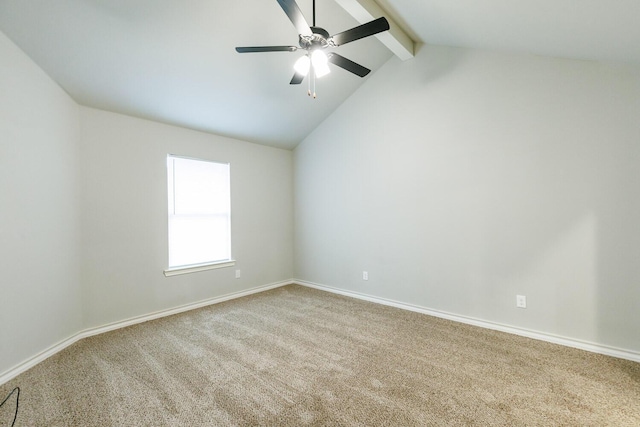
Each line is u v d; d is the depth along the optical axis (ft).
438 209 10.69
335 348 8.34
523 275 8.99
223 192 13.33
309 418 5.50
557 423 5.32
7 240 6.92
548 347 8.23
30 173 7.53
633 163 7.40
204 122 11.87
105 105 9.59
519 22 7.09
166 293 11.23
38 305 7.69
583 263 8.05
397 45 10.32
